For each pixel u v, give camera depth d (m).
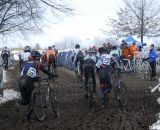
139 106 13.84
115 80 13.88
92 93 13.77
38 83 11.43
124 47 27.03
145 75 24.38
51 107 11.96
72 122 11.16
